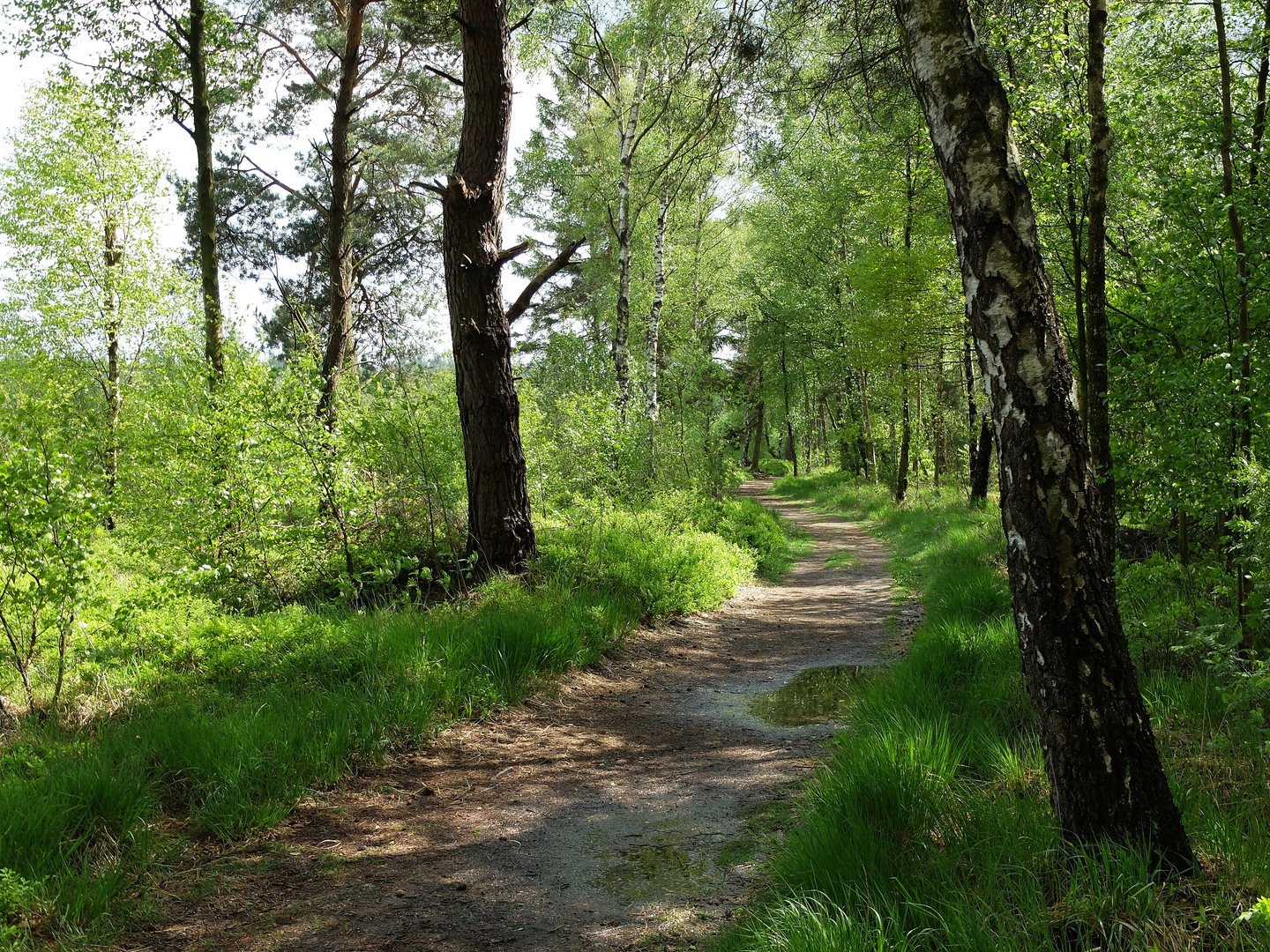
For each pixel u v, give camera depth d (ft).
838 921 9.03
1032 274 9.98
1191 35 24.66
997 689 17.28
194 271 71.67
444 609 24.99
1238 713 13.17
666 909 10.96
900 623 31.01
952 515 55.88
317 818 13.98
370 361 83.71
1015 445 9.91
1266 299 19.60
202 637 21.74
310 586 28.25
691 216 90.12
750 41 21.40
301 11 52.44
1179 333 20.89
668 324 98.89
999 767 13.38
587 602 26.91
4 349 56.13
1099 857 9.25
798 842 11.51
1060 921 8.66
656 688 23.53
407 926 10.61
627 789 15.74
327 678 19.21
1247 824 10.35
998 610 25.16
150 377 55.06
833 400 125.90
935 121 10.62
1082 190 23.03
